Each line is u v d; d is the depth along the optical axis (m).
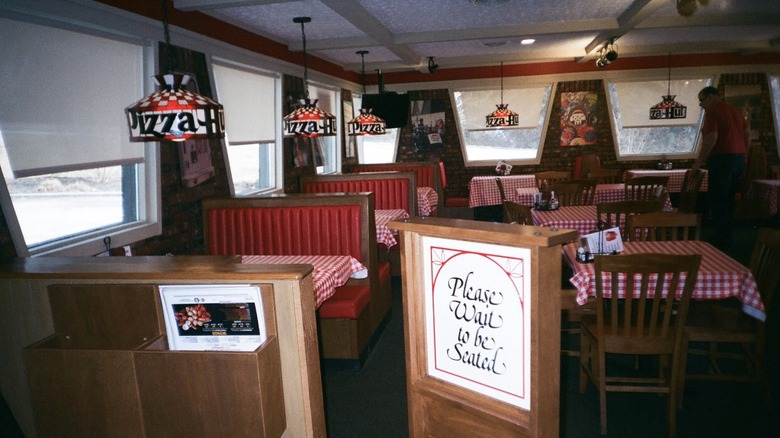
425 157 9.98
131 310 2.22
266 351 2.04
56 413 2.20
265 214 4.28
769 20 5.80
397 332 4.41
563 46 7.74
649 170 8.70
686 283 2.57
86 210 3.49
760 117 9.14
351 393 3.36
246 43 5.43
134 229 3.69
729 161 6.04
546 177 7.37
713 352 3.19
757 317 2.76
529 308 1.58
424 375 1.97
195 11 4.47
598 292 2.69
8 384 2.39
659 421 2.89
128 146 3.71
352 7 4.54
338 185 6.47
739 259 5.94
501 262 1.64
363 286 3.95
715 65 9.06
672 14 5.82
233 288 2.10
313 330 2.22
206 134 2.37
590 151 9.62
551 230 1.54
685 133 9.62
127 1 3.59
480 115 9.95
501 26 5.96
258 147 6.14
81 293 2.23
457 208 9.30
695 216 3.72
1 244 2.68
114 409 2.14
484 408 1.75
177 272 2.14
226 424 2.06
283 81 6.32
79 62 3.28
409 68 8.81
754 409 2.97
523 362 1.63
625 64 9.24
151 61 3.89
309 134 4.46
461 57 8.58
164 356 2.05
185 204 4.34
